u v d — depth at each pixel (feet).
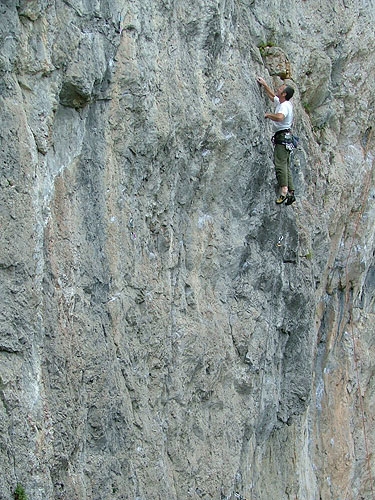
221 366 36.91
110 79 31.24
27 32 27.50
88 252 30.09
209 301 37.06
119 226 31.76
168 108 33.73
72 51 29.01
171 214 34.86
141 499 31.24
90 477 29.12
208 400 36.45
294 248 41.63
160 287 33.81
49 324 27.71
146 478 31.68
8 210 26.48
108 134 31.37
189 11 35.63
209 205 37.42
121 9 31.55
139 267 32.78
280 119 38.81
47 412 27.20
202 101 35.65
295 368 42.91
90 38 29.86
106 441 30.04
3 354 26.27
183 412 34.65
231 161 37.32
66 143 29.60
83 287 29.78
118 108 31.65
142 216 33.14
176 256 35.19
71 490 27.94
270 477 42.83
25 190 26.91
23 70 27.45
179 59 35.04
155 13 33.73
